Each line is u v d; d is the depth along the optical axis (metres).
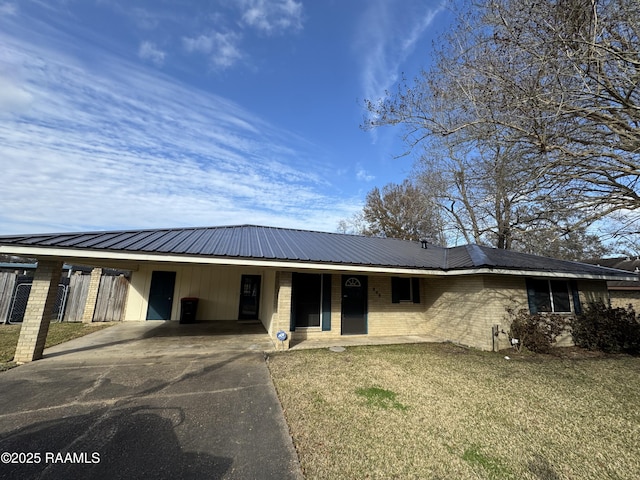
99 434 3.36
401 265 8.83
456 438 3.48
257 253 7.48
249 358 6.92
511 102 5.16
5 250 5.52
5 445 3.08
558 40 4.50
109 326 10.88
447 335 10.02
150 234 8.08
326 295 9.94
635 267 21.20
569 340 9.50
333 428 3.63
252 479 2.65
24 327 6.23
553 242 7.99
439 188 17.16
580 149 5.98
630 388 5.43
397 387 5.13
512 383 5.55
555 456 3.17
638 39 4.45
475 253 10.55
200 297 12.84
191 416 3.86
